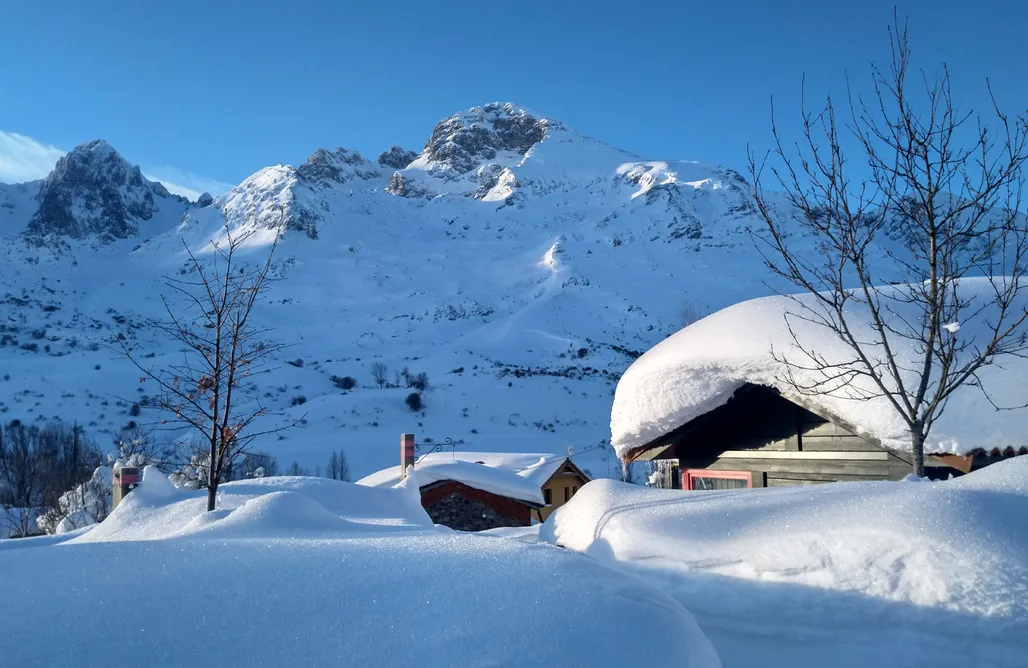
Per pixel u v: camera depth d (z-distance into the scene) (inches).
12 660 75.7
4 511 992.2
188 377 330.3
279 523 181.9
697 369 285.0
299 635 83.9
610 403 2817.4
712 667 96.1
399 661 80.0
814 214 227.6
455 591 96.7
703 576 139.5
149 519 323.3
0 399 2471.7
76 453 1432.1
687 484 357.7
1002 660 105.3
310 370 3366.1
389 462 1926.7
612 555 158.4
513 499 698.8
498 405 2731.3
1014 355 223.5
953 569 114.7
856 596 121.0
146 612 86.9
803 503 146.6
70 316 4707.2
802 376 249.8
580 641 86.6
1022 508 124.3
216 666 77.2
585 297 4968.0
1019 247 201.0
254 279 349.1
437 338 4488.2
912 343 230.4
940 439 219.6
